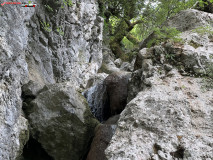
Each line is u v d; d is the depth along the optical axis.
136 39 13.25
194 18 4.38
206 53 3.17
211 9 4.91
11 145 2.71
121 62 12.00
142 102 2.40
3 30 2.57
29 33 4.34
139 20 12.98
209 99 2.53
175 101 2.37
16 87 2.88
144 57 3.68
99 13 10.66
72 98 4.02
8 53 2.50
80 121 3.89
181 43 3.57
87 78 7.89
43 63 5.09
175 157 1.76
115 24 13.33
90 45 8.97
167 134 1.95
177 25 4.63
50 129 3.63
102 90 5.96
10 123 2.64
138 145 1.85
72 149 3.77
